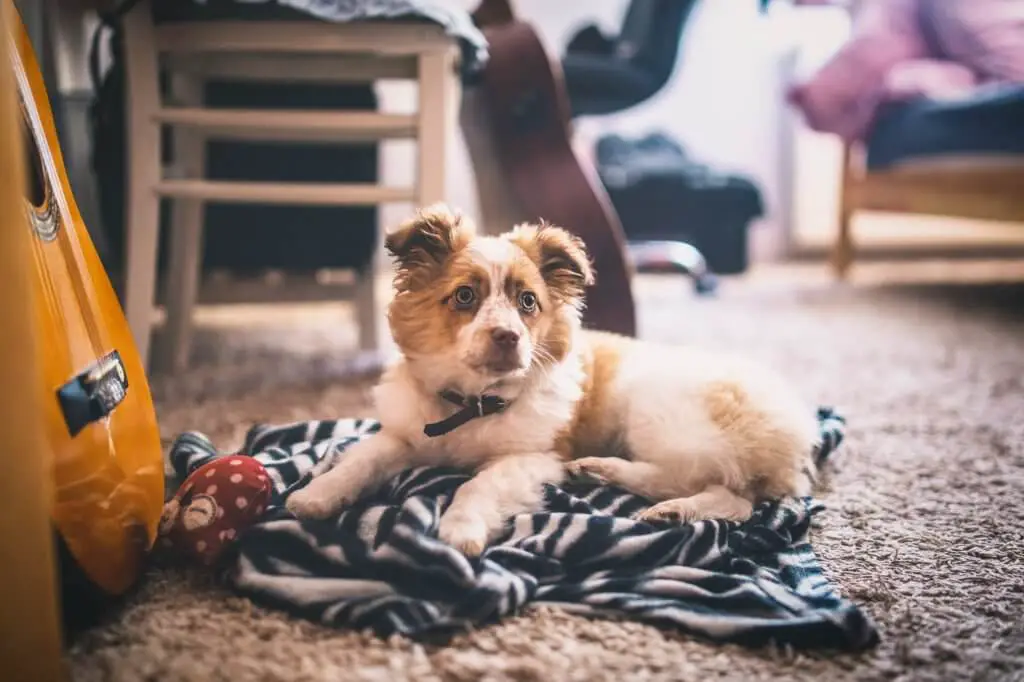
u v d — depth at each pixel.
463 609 1.17
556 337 1.67
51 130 1.42
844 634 1.15
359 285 3.27
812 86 5.14
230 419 2.25
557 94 2.59
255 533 1.30
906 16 5.01
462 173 5.99
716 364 1.71
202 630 1.16
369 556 1.24
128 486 1.23
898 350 3.30
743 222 5.12
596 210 2.58
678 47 3.82
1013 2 4.93
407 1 2.26
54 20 2.69
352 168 3.12
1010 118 4.01
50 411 1.05
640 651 1.13
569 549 1.34
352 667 1.07
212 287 3.25
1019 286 5.09
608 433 1.77
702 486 1.59
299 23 2.25
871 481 1.84
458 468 1.66
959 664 1.13
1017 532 1.56
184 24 2.25
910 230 6.86
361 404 2.43
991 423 2.31
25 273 0.93
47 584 0.94
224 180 3.05
